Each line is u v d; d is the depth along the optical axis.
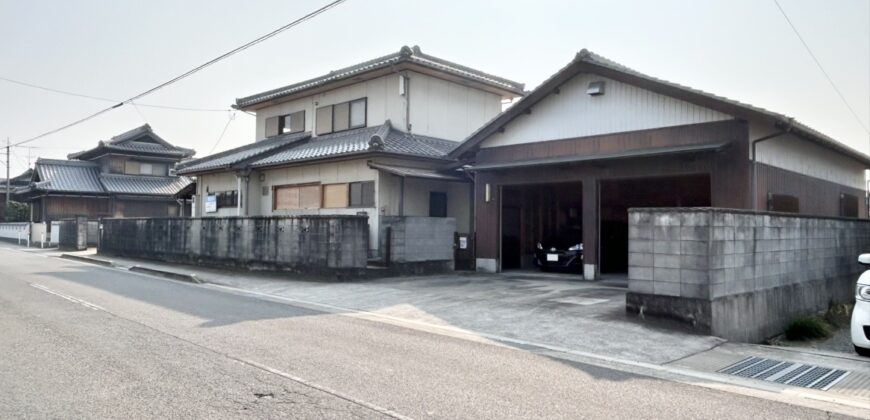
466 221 18.31
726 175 11.36
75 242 28.03
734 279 8.09
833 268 11.66
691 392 5.11
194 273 15.66
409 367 5.71
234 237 16.55
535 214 17.72
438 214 18.09
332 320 8.52
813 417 4.49
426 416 4.25
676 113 12.12
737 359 6.50
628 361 6.30
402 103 18.25
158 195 36.81
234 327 7.68
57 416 4.10
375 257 16.20
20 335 6.88
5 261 20.25
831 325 10.10
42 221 34.25
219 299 10.73
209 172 22.31
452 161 17.09
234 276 15.04
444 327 8.15
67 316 8.28
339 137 19.50
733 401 4.87
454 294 11.23
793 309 9.71
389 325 8.20
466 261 16.17
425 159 16.84
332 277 13.41
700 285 7.67
